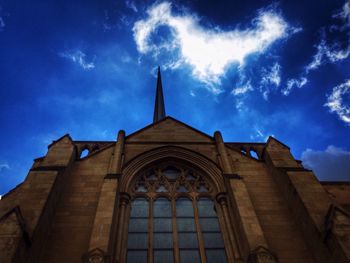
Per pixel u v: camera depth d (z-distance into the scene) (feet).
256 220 56.95
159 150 77.87
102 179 68.44
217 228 62.23
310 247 55.16
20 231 45.93
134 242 58.59
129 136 82.53
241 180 67.00
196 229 61.67
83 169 70.95
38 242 50.47
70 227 57.52
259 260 49.08
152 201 67.26
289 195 63.87
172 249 57.93
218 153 77.61
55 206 59.62
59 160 68.33
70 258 52.54
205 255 57.00
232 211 62.75
